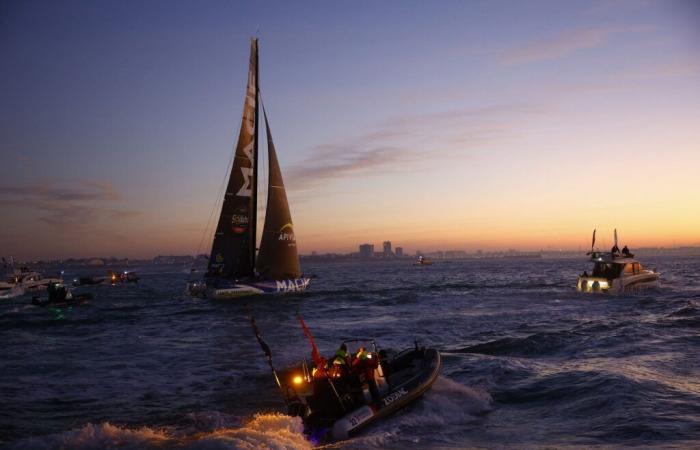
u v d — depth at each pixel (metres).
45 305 45.06
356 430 10.30
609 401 12.05
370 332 25.42
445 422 11.18
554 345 19.84
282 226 48.53
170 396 14.27
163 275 192.75
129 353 21.11
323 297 47.69
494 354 18.70
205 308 40.50
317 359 11.10
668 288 50.59
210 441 8.84
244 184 48.91
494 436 10.32
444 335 23.95
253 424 9.97
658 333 21.97
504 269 145.88
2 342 24.55
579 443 9.76
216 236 47.81
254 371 17.25
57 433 11.05
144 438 10.14
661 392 12.60
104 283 102.94
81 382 16.02
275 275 48.22
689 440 9.60
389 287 64.62
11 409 13.07
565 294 45.62
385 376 12.45
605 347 19.11
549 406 12.27
